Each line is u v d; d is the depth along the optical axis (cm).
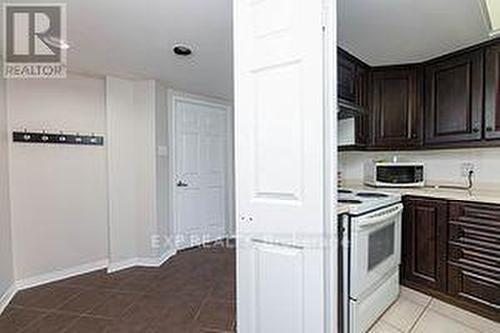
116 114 349
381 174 313
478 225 221
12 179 292
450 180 303
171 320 236
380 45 258
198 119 430
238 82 160
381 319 231
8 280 276
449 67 274
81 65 304
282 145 148
